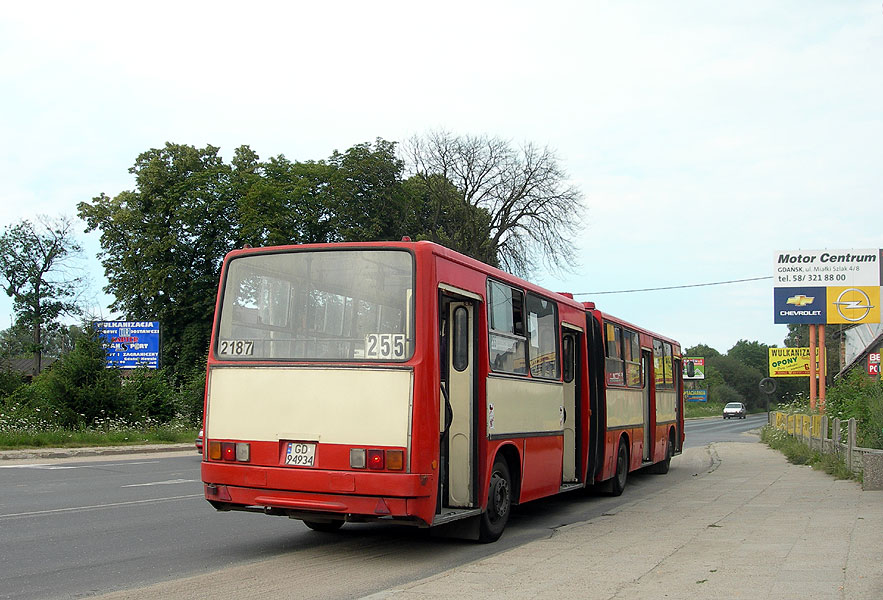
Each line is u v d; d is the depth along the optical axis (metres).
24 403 28.55
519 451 10.84
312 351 8.85
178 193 47.81
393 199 47.84
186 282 48.03
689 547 9.30
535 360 11.71
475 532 9.93
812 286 38.47
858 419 19.28
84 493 14.66
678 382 23.23
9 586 7.51
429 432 8.38
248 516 12.26
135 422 29.48
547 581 7.48
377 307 8.70
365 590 7.42
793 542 9.41
